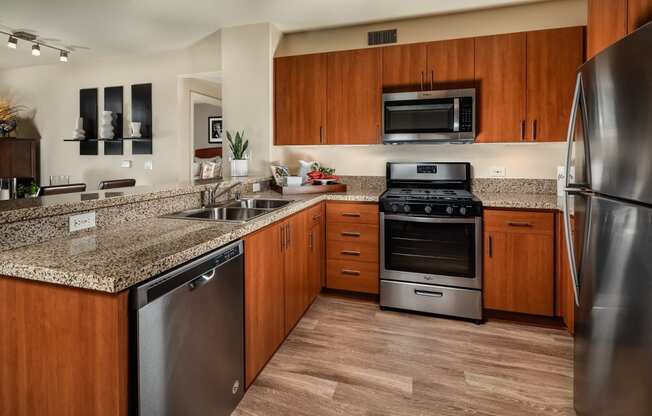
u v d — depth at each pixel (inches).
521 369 79.8
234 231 63.1
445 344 91.0
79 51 163.0
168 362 46.8
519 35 109.3
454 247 105.2
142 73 167.9
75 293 41.4
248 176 131.6
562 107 106.3
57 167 187.9
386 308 112.4
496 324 102.6
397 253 110.5
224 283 60.3
